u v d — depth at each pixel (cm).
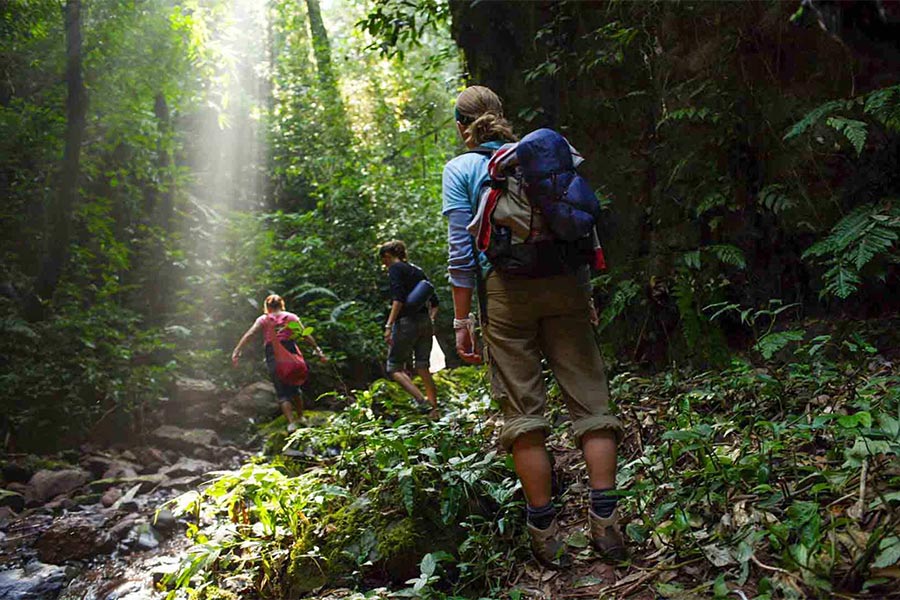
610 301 466
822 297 378
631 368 444
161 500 518
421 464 305
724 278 402
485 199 244
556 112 538
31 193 823
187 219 1076
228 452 657
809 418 281
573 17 520
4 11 789
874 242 324
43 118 804
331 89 1384
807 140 379
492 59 573
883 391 275
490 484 292
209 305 938
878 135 360
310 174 1248
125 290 899
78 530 412
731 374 345
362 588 281
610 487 246
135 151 897
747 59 405
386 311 1015
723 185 412
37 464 593
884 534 196
